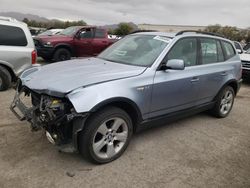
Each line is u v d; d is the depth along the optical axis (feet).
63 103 10.97
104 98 11.14
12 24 22.52
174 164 12.61
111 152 12.24
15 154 12.40
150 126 14.08
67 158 12.36
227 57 19.08
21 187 10.24
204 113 20.31
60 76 12.14
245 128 17.95
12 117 16.65
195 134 16.22
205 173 12.09
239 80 20.15
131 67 13.55
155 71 13.52
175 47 14.78
